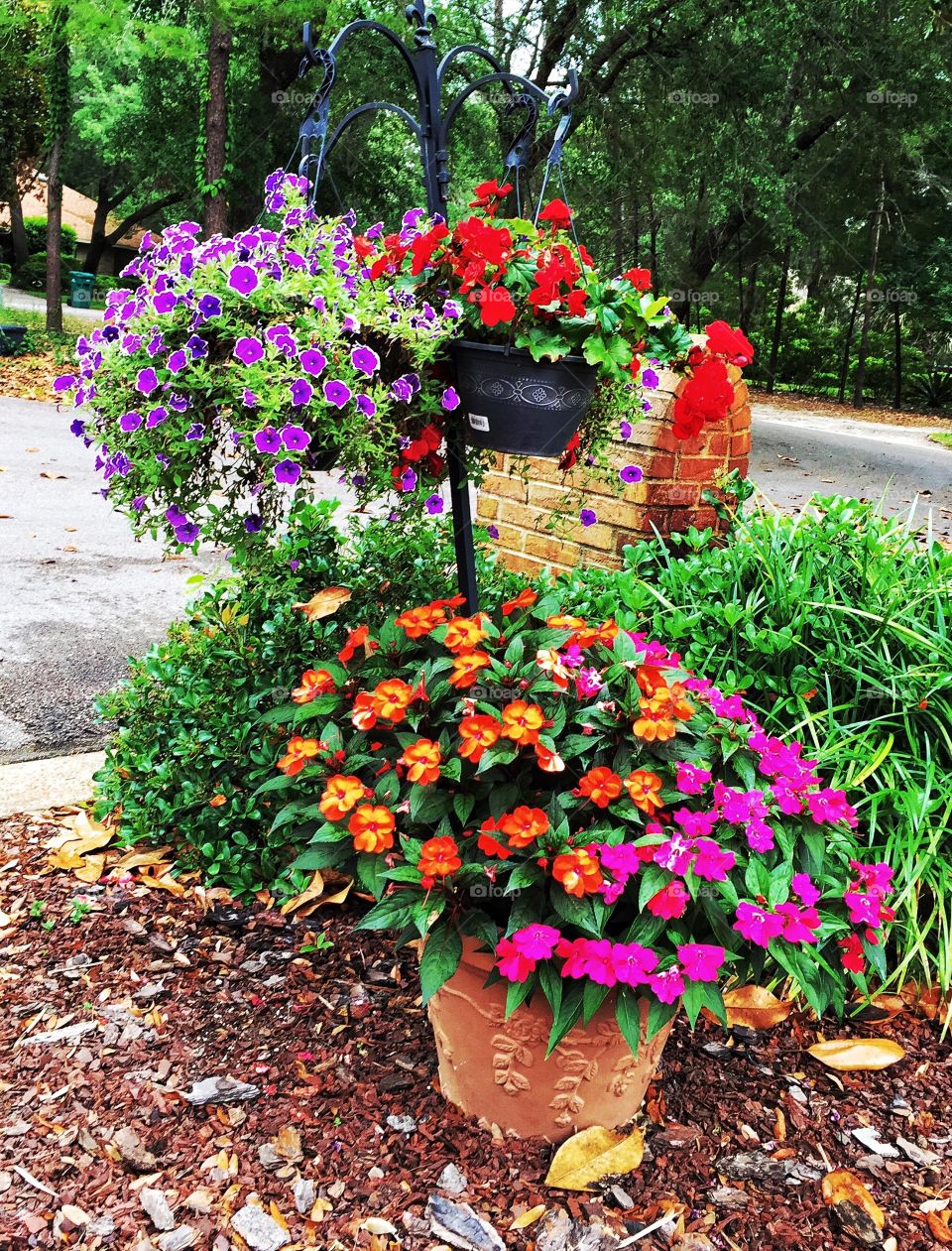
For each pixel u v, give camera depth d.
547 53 13.27
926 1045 2.29
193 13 13.47
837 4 13.05
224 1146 1.82
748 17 13.32
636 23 12.88
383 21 12.59
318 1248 1.64
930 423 18.75
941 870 2.39
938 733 2.65
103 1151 1.79
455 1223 1.69
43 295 29.70
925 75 13.90
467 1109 1.92
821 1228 1.76
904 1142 1.98
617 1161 1.83
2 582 5.02
